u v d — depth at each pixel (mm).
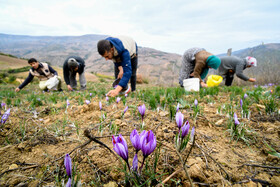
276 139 1493
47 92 6906
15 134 1661
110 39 3189
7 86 11945
